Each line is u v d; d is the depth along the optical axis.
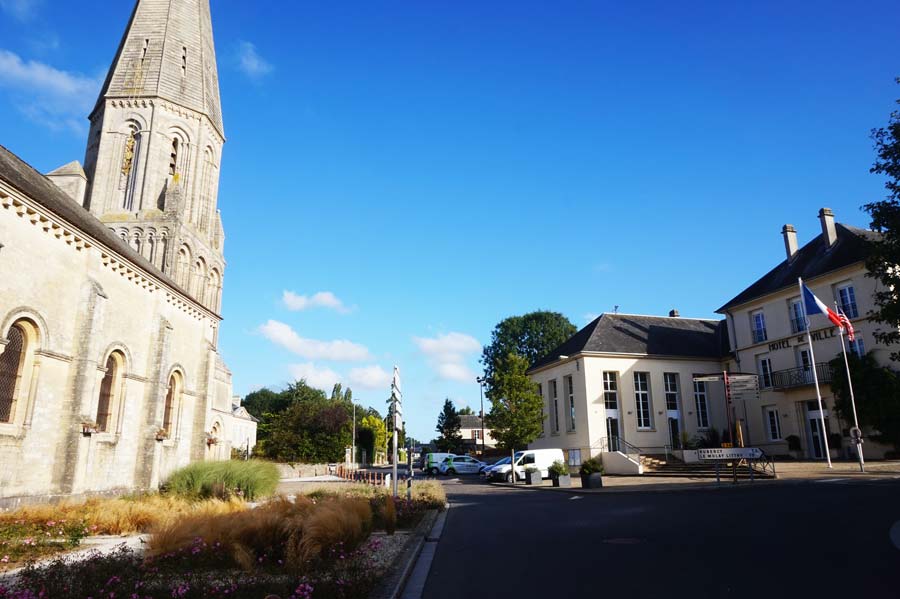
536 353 57.53
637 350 37.44
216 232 39.50
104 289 19.53
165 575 7.80
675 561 8.43
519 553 9.88
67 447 16.84
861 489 16.02
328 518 9.33
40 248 16.31
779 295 33.62
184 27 38.41
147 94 35.59
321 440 55.56
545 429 40.72
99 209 34.22
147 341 22.62
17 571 8.54
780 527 10.84
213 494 17.94
